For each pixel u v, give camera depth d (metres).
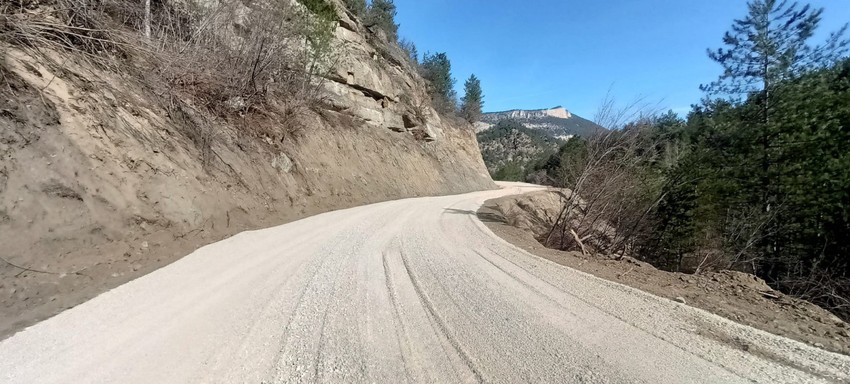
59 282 4.51
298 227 9.90
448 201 22.08
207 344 3.33
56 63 6.45
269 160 12.59
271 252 6.95
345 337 3.62
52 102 5.85
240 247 7.21
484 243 9.54
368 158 22.31
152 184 7.00
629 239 14.30
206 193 8.40
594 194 13.26
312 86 18.53
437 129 36.47
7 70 5.43
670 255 16.27
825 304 10.98
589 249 12.93
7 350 3.10
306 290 4.93
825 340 4.25
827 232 12.11
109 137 6.60
